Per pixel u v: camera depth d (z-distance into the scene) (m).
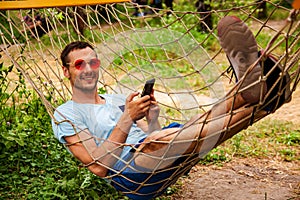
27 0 5.31
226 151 6.34
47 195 4.83
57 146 5.76
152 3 14.28
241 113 3.80
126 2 5.70
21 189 5.04
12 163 5.47
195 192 5.28
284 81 3.75
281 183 5.58
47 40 11.73
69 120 4.04
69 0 5.41
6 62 10.12
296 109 8.12
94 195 4.85
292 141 6.79
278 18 14.12
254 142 6.69
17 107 6.81
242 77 3.51
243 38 3.76
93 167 4.11
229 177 5.68
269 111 3.92
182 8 13.48
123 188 4.19
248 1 12.85
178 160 4.01
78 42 4.48
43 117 6.12
